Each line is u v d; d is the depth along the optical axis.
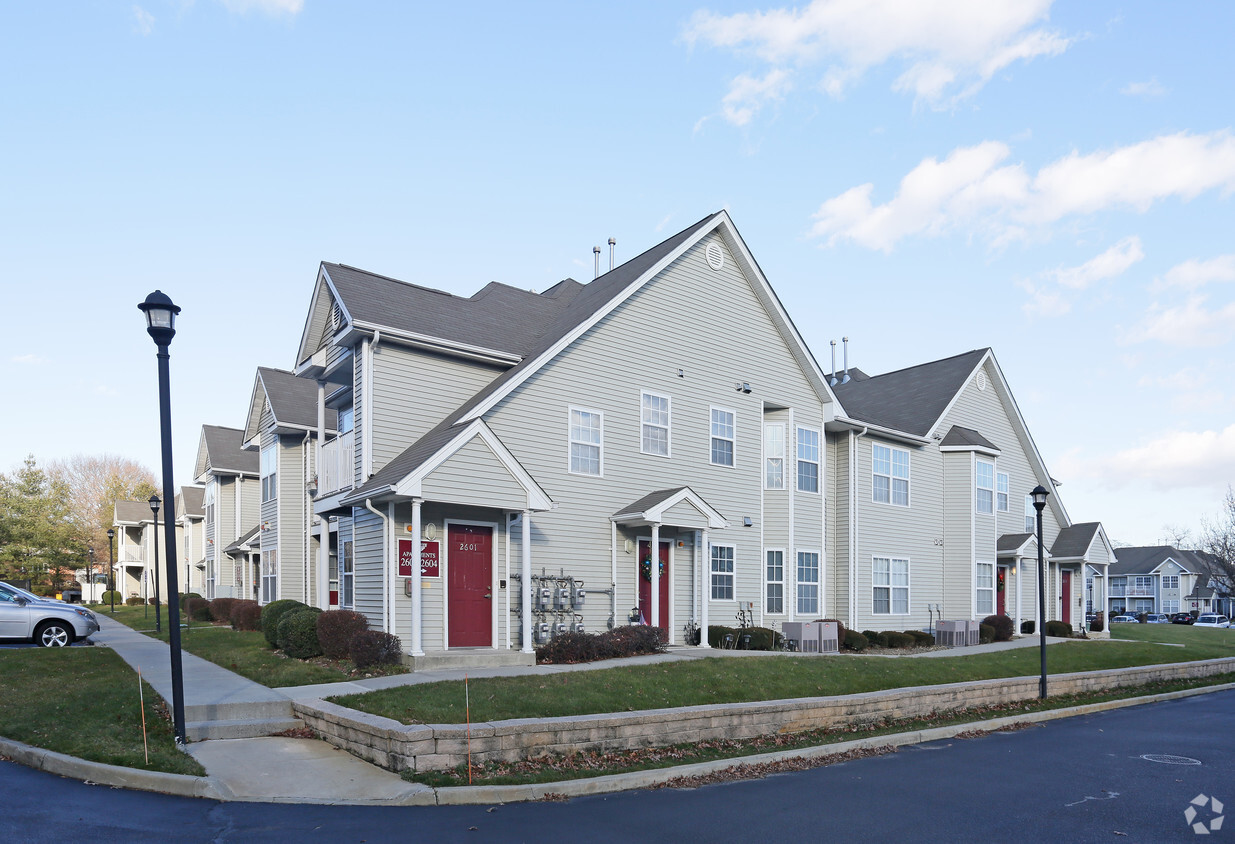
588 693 12.37
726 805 8.93
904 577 26.95
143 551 55.66
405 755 9.16
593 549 18.41
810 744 12.00
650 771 9.88
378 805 8.40
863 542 25.48
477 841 7.38
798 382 23.94
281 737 10.85
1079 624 34.16
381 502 15.62
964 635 24.98
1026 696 17.05
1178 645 27.66
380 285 18.59
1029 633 29.92
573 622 17.73
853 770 10.90
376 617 15.94
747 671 14.84
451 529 16.28
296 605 18.06
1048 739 13.53
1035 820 8.56
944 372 31.06
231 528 35.62
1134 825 8.42
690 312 21.16
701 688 13.51
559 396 18.14
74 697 11.95
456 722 10.41
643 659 16.31
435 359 17.75
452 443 15.12
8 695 12.05
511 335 19.44
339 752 10.17
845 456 25.52
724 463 21.55
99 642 20.23
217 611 29.50
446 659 14.77
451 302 19.81
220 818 7.78
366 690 11.92
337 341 17.19
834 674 15.65
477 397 17.59
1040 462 33.03
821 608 23.81
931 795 9.56
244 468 34.50
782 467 23.25
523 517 16.28
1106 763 11.53
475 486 15.39
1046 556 32.84
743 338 22.45
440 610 15.90
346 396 20.44
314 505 19.77
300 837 7.30
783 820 8.38
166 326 10.09
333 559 23.50
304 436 26.00
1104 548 33.09
